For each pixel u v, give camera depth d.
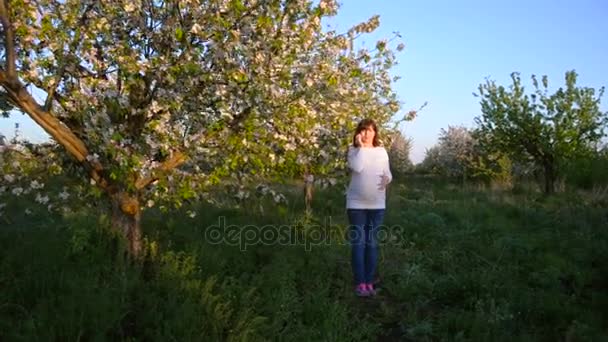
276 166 5.31
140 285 4.22
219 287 4.46
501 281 5.32
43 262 4.39
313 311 4.36
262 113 4.57
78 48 4.21
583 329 4.22
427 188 16.53
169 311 3.82
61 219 6.41
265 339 3.78
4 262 4.39
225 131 4.54
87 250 4.76
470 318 4.44
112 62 4.42
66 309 3.58
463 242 6.98
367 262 5.24
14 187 5.11
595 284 5.52
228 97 4.49
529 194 14.55
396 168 23.92
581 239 7.22
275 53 4.55
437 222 8.05
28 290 3.99
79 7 4.23
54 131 4.35
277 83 4.44
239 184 5.77
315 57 4.93
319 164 6.00
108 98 4.16
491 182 17.44
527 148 15.55
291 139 4.99
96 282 4.09
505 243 6.88
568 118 14.69
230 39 4.20
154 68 4.32
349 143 5.92
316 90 4.91
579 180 16.50
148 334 3.57
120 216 4.98
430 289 5.22
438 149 24.47
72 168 5.29
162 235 5.84
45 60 4.07
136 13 4.46
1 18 3.86
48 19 3.98
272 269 4.97
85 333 3.47
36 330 3.38
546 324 4.48
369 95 6.81
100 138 4.21
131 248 4.91
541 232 7.98
